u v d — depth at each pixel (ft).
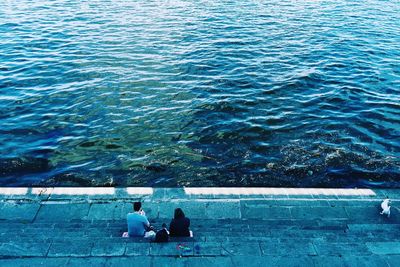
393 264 23.61
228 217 31.71
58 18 92.17
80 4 106.22
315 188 38.14
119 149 44.37
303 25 91.61
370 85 61.11
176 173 41.01
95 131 47.37
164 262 23.47
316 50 75.36
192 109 52.39
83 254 24.06
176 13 98.78
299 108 53.62
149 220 31.12
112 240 26.40
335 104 55.01
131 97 55.06
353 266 23.39
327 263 23.56
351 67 67.72
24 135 46.50
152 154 43.65
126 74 62.18
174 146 44.98
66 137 46.24
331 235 27.30
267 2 113.91
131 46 74.64
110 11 99.40
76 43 75.87
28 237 26.91
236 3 111.34
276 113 52.13
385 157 44.21
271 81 61.05
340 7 110.63
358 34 86.12
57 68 64.13
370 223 31.04
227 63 67.46
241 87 58.80
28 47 73.31
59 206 32.48
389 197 34.86
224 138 46.65
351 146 45.91
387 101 56.18
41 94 55.52
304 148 45.29
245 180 40.37
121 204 33.01
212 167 42.01
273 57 71.00
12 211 31.68
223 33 83.61
